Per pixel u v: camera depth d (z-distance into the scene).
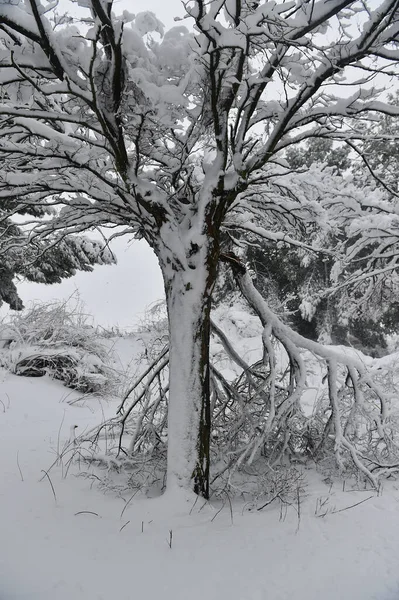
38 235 6.78
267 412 6.77
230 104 5.49
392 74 5.03
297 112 5.91
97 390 10.75
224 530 4.41
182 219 5.95
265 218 7.55
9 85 5.12
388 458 6.46
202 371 5.41
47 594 3.23
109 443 7.66
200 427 5.27
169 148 6.10
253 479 6.17
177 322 5.44
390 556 3.91
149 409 7.03
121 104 5.05
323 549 4.02
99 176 5.32
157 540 4.16
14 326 11.38
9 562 3.63
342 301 10.94
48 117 5.00
